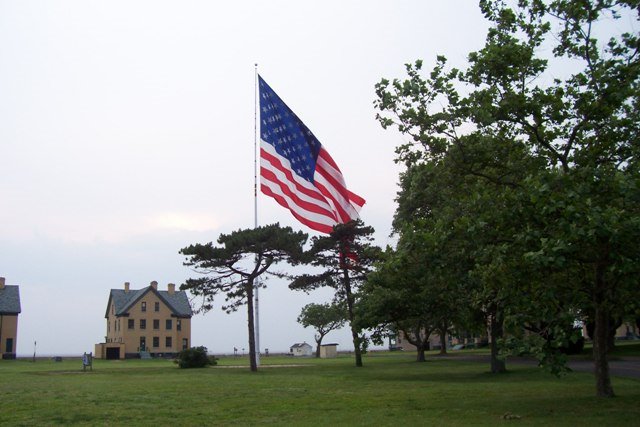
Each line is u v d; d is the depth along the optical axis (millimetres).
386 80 18812
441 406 17234
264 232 40281
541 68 17734
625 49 17438
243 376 34781
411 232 18156
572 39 18188
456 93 18281
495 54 17281
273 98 36500
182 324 95062
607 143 17672
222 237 41406
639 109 18000
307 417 15547
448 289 27625
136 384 28141
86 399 20719
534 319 14938
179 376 35469
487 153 18516
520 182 17594
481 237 16109
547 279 15188
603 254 14219
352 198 36156
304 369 43375
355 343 34719
